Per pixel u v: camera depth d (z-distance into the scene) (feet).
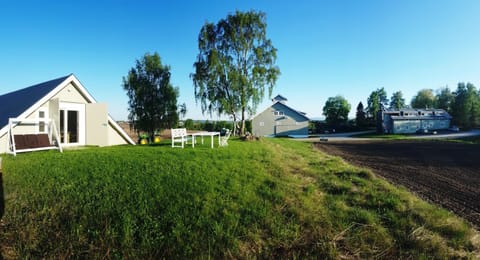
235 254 9.96
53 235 10.77
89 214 12.17
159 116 64.44
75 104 38.34
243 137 53.67
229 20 73.20
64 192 14.56
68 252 9.73
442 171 29.37
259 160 26.09
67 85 36.99
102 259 9.39
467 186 22.08
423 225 12.43
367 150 55.26
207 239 10.57
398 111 154.71
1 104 41.91
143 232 10.87
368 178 22.00
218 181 17.25
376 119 172.14
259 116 124.88
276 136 120.57
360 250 10.48
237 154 28.30
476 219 14.48
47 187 15.28
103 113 38.50
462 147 60.08
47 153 26.53
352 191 17.48
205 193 14.83
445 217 13.58
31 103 31.94
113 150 29.14
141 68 64.49
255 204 13.92
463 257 10.18
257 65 72.59
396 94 248.52
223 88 74.49
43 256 9.61
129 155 24.88
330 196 16.31
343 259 9.93
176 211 12.53
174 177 17.40
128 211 12.37
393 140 91.20
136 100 63.41
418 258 9.89
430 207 15.08
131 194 14.30
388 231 11.98
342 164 29.22
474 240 11.54
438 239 11.32
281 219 12.55
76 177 17.15
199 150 29.45
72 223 11.50
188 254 9.73
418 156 44.06
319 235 11.35
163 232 10.99
